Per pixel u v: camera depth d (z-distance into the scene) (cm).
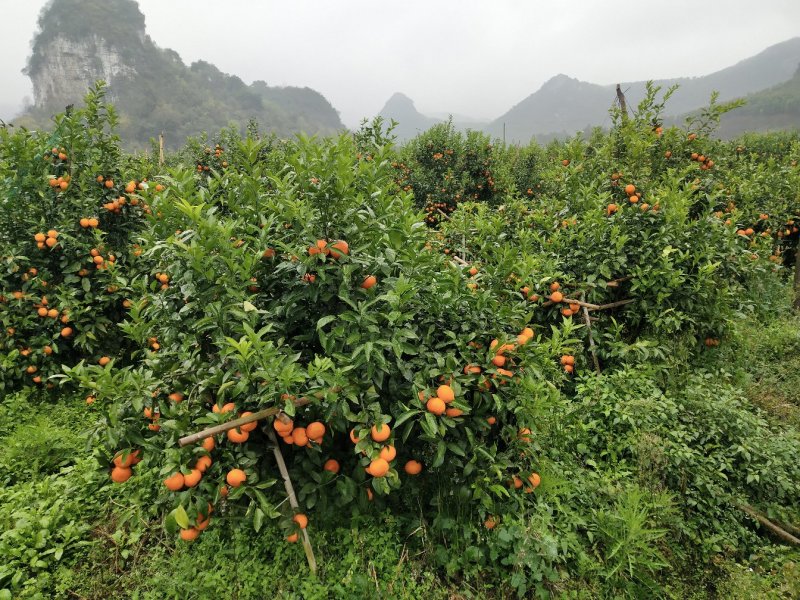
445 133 1077
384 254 279
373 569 257
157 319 303
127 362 495
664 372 422
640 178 607
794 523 306
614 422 354
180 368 274
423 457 280
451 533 283
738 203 721
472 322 290
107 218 507
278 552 265
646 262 468
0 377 425
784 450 327
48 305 450
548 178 741
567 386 427
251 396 234
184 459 228
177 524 228
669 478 326
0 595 249
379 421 235
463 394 263
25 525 285
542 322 444
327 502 268
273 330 266
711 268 439
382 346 248
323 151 297
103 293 477
